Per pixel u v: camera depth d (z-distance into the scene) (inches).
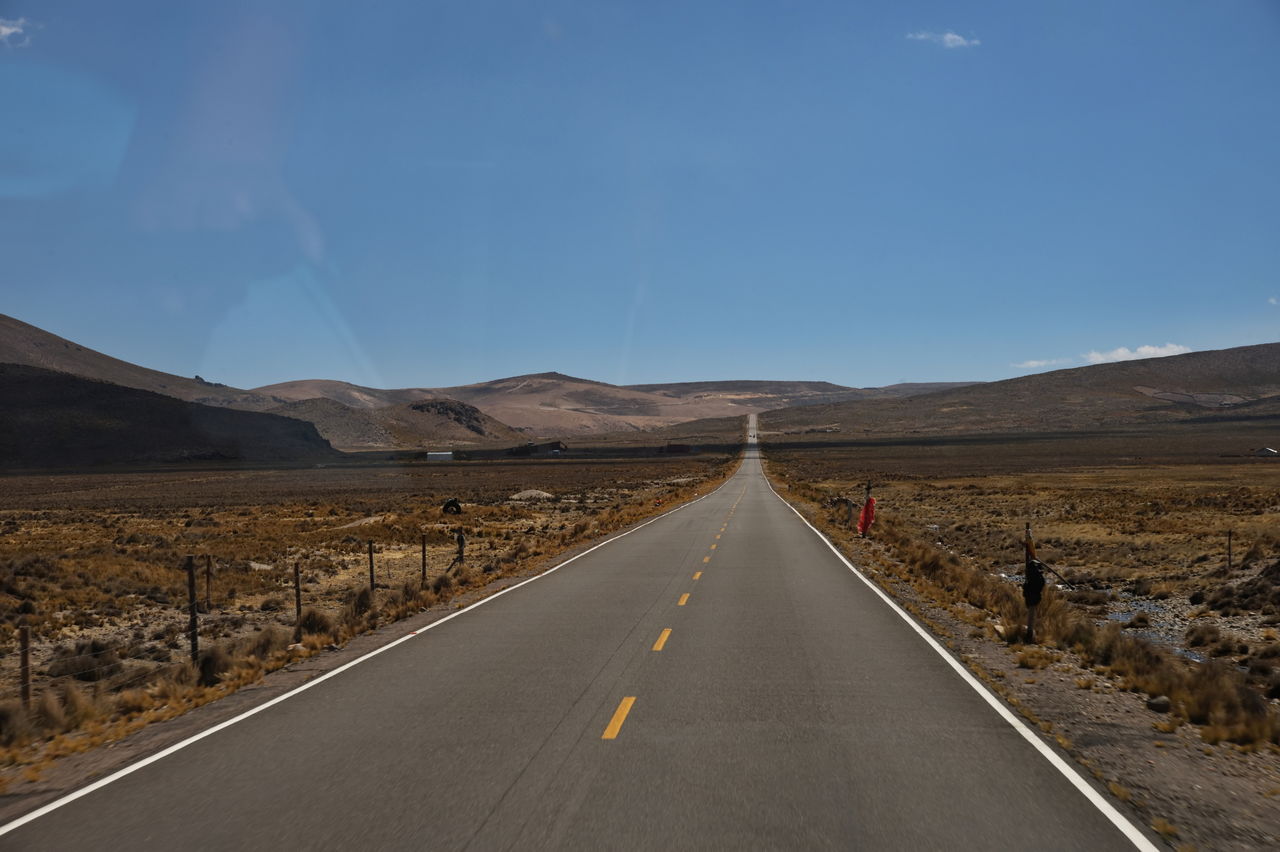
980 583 778.2
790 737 321.7
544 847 222.5
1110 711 374.6
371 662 478.9
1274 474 3198.8
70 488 3890.3
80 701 406.6
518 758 297.7
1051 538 1423.5
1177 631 721.0
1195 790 273.7
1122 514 1819.6
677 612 629.9
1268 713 364.5
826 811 246.7
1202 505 1956.2
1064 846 223.8
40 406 6855.3
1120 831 234.2
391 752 307.7
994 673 442.0
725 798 257.0
